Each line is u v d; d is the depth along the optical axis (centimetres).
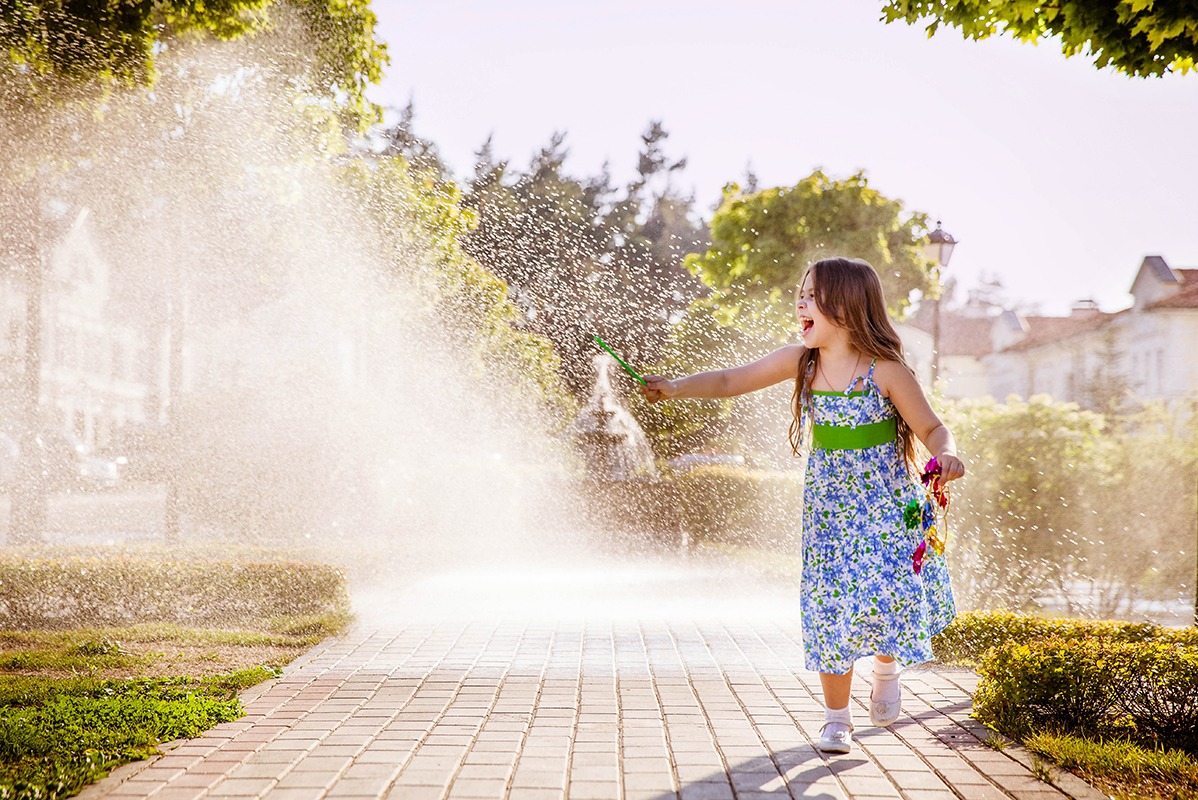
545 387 1709
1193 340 1469
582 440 1521
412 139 1703
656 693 474
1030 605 876
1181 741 387
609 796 314
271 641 624
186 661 565
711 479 1259
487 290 1623
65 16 973
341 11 1201
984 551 889
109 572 709
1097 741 383
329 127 1240
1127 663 398
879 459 377
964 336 3775
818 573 372
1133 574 894
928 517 367
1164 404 985
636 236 3409
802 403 395
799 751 371
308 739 383
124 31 1004
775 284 1892
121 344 2486
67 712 404
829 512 375
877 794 320
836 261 386
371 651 592
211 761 352
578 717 424
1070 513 896
